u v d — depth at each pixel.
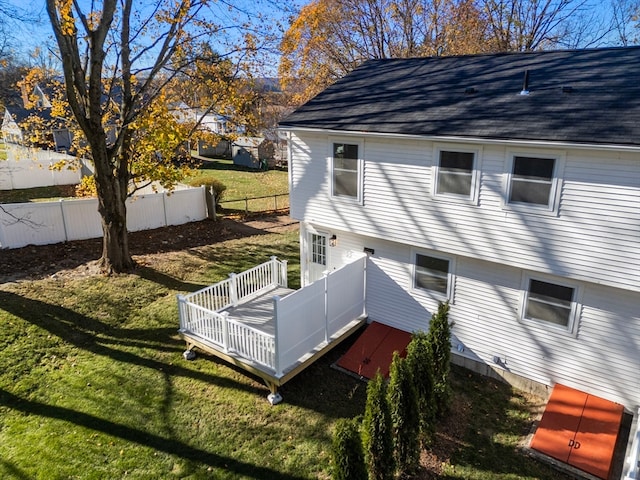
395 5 28.67
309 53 27.91
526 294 8.91
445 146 8.99
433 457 7.53
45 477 7.05
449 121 9.04
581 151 7.42
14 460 7.39
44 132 17.30
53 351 10.45
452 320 10.19
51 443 7.76
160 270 15.24
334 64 28.78
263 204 26.11
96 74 12.47
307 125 10.91
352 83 13.30
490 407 8.82
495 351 9.65
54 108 15.75
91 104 12.76
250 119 18.48
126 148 14.53
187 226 20.86
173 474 7.16
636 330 7.83
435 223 9.56
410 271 10.64
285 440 7.93
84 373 9.74
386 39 29.98
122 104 13.94
